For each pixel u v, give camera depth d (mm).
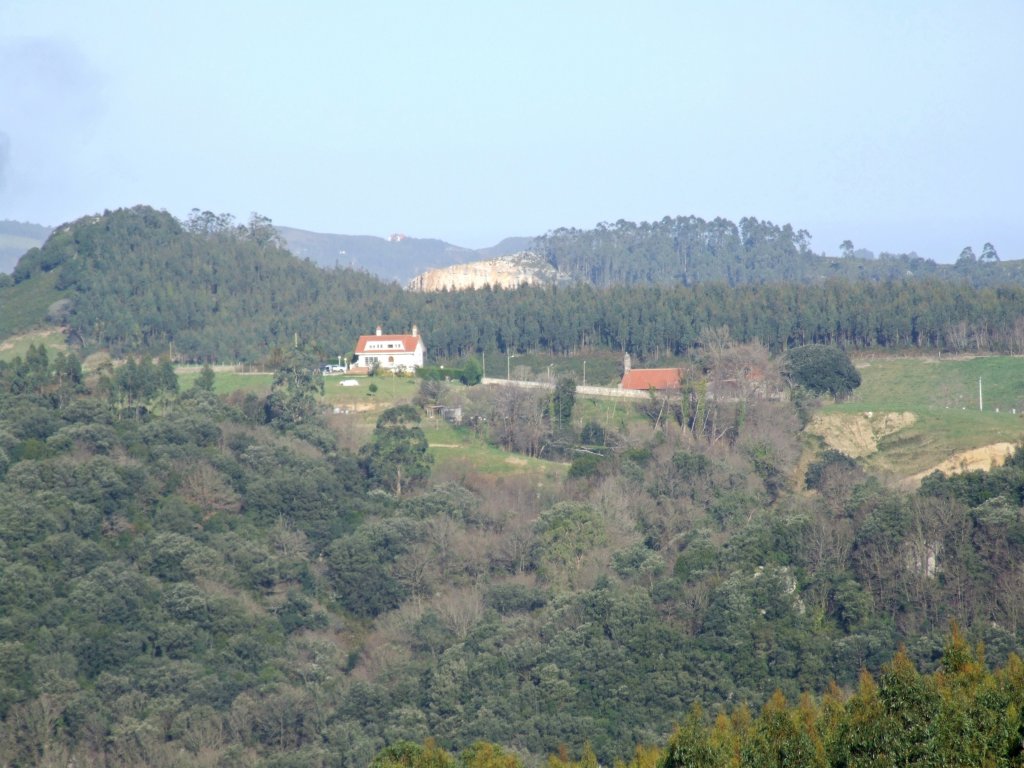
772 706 146875
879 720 136125
